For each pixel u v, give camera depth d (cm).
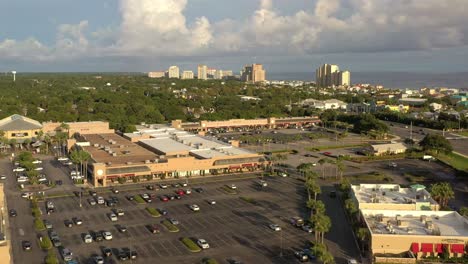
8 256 12481
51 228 16150
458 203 19412
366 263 13312
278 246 14650
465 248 13462
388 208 16425
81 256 13800
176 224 16625
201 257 13775
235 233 15825
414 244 13588
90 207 18688
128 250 14225
